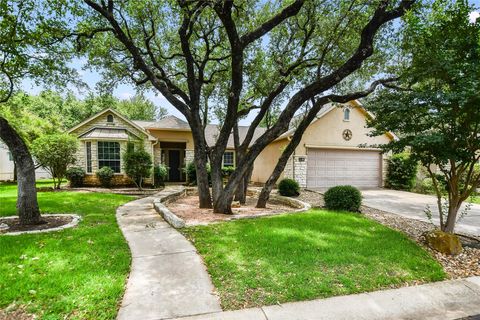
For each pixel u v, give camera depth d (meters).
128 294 3.11
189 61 7.46
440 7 5.20
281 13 6.54
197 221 6.40
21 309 2.77
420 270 3.92
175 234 5.32
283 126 7.17
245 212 7.89
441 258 4.49
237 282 3.39
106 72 9.56
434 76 4.93
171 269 3.75
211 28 8.41
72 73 8.05
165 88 7.75
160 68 8.45
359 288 3.36
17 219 6.62
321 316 2.82
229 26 6.45
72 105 26.31
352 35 7.75
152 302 2.97
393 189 15.13
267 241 4.79
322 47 8.17
